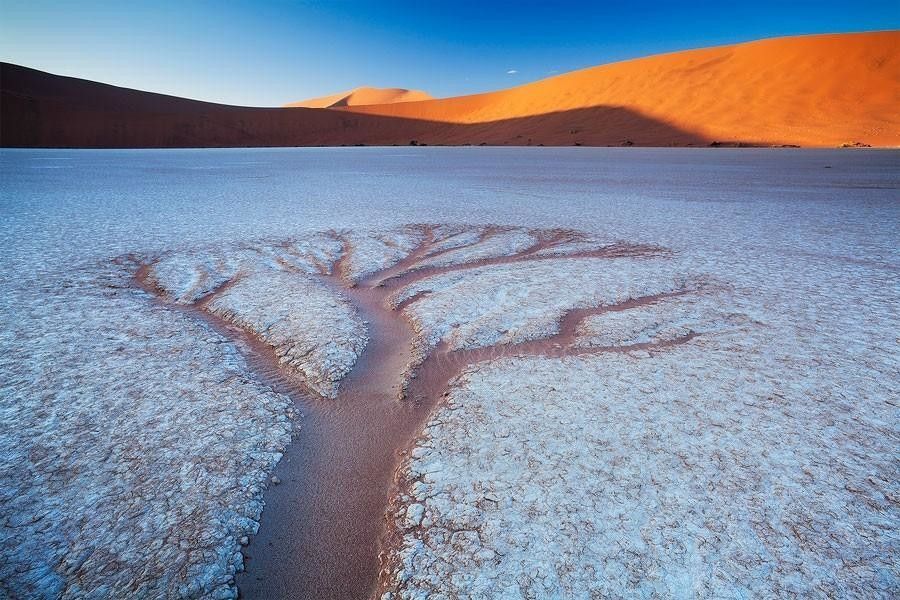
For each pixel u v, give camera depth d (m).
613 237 6.35
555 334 3.37
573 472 1.98
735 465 2.00
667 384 2.64
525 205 9.13
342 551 1.74
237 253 5.46
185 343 3.21
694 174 14.69
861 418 2.30
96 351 3.04
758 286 4.25
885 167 16.02
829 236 6.23
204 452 2.15
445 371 2.94
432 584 1.54
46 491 1.90
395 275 4.80
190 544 1.70
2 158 23.23
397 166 19.44
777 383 2.62
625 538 1.66
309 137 56.09
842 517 1.74
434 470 2.04
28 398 2.50
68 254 5.25
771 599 1.45
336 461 2.19
